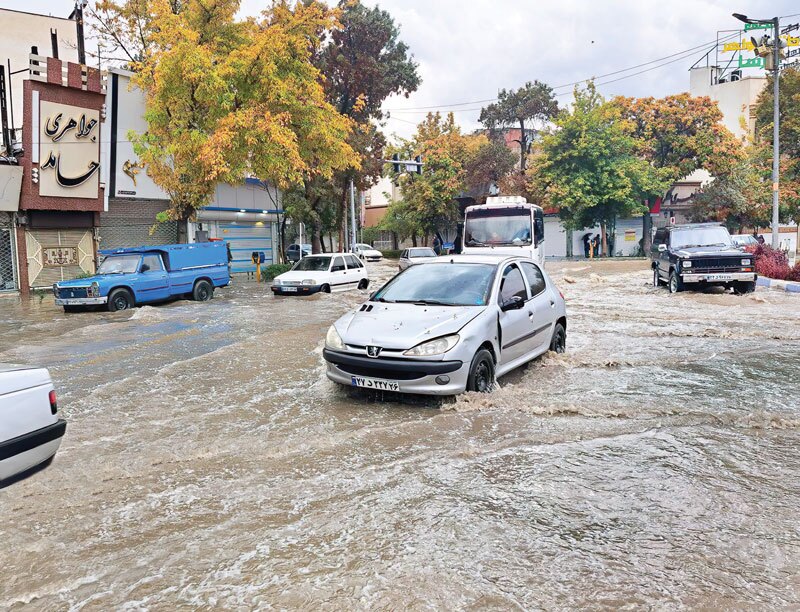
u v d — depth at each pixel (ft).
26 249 70.64
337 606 9.11
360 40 103.24
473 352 19.72
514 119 173.37
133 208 84.23
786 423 17.69
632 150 140.56
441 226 169.99
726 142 136.36
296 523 11.87
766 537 11.12
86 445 16.58
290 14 73.20
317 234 105.29
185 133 66.64
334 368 20.70
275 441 16.65
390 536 11.27
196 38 64.75
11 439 11.80
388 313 21.44
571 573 9.95
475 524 11.69
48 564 10.46
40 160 68.69
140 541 11.25
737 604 9.07
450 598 9.27
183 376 24.90
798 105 123.95
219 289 73.67
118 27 81.61
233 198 100.22
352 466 14.83
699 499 12.75
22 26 78.23
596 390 21.48
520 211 60.95
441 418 18.34
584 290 62.80
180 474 14.49
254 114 65.98
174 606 9.18
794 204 128.88
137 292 53.21
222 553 10.75
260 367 26.40
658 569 10.06
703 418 18.22
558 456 15.33
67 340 35.60
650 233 149.69
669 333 34.12
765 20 76.69
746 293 55.57
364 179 113.19
